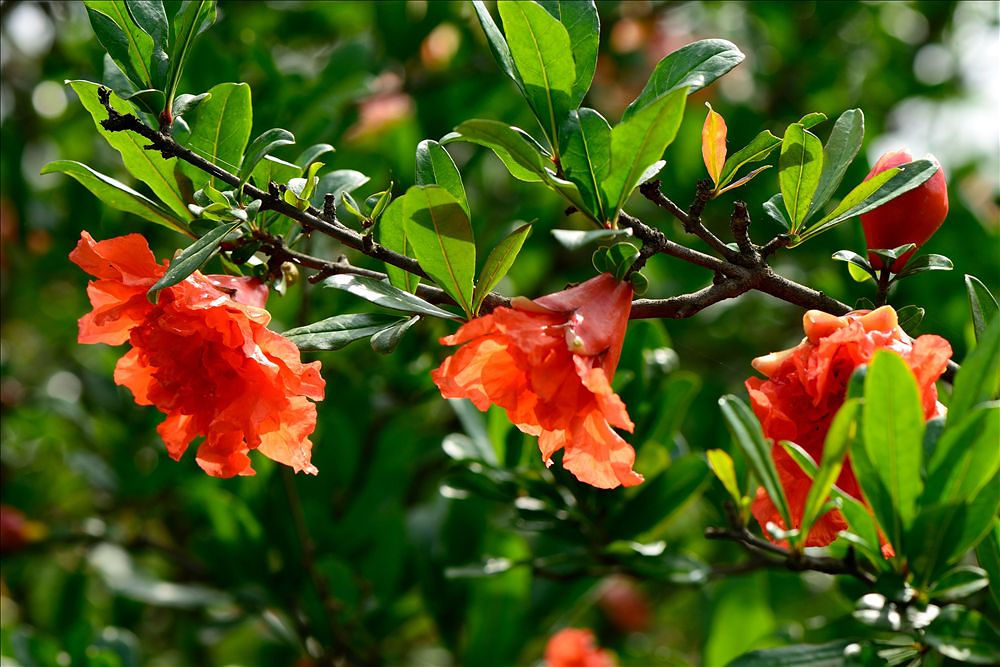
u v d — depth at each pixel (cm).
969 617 79
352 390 104
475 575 92
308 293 100
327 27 134
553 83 78
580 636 107
